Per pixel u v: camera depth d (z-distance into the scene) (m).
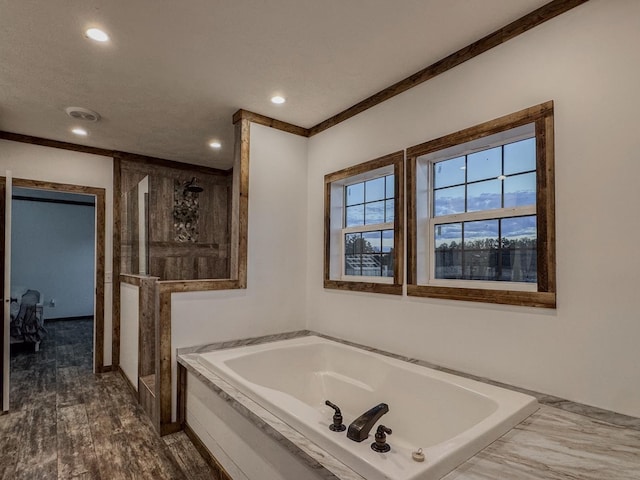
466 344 2.13
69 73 2.44
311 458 1.33
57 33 2.00
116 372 4.02
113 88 2.66
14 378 3.80
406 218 2.52
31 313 5.01
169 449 2.38
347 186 3.27
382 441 1.29
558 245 1.77
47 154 3.75
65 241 7.46
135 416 2.88
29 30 1.97
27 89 2.66
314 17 1.89
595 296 1.65
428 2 1.78
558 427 1.54
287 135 3.32
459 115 2.21
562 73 1.77
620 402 1.57
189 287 2.76
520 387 1.88
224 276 5.06
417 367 2.25
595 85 1.67
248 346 2.78
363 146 2.88
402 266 2.53
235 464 1.90
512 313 1.93
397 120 2.60
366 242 3.04
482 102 2.09
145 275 3.70
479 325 2.08
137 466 2.18
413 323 2.44
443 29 2.00
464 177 2.36
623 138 1.58
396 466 1.19
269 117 3.19
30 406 3.07
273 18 1.90
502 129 1.99
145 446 2.41
